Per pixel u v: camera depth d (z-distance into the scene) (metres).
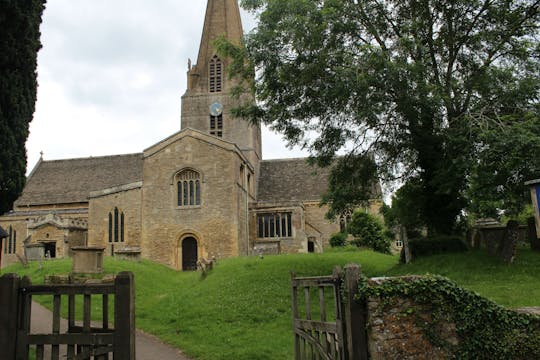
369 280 7.57
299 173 52.56
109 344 7.30
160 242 37.69
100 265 22.16
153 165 39.03
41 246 30.36
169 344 13.95
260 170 53.84
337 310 7.87
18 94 12.98
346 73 17.08
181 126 49.53
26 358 7.42
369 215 43.41
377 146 21.95
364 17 20.50
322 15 18.09
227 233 37.09
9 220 46.25
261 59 19.55
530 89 18.22
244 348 12.88
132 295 7.44
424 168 21.81
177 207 38.03
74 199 49.25
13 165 12.92
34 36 13.51
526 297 13.23
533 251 18.34
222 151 38.31
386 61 16.80
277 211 42.91
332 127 21.38
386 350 7.27
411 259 20.95
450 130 18.64
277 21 19.38
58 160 54.84
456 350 7.50
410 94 17.56
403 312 7.46
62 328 14.91
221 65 50.09
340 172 23.66
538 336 7.71
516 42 20.38
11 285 7.45
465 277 16.58
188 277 27.27
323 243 48.34
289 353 12.25
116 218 39.38
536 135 15.88
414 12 20.61
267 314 16.31
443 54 21.05
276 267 22.86
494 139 16.30
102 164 53.44
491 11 19.89
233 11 53.00
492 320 7.72
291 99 20.28
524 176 16.48
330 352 8.24
